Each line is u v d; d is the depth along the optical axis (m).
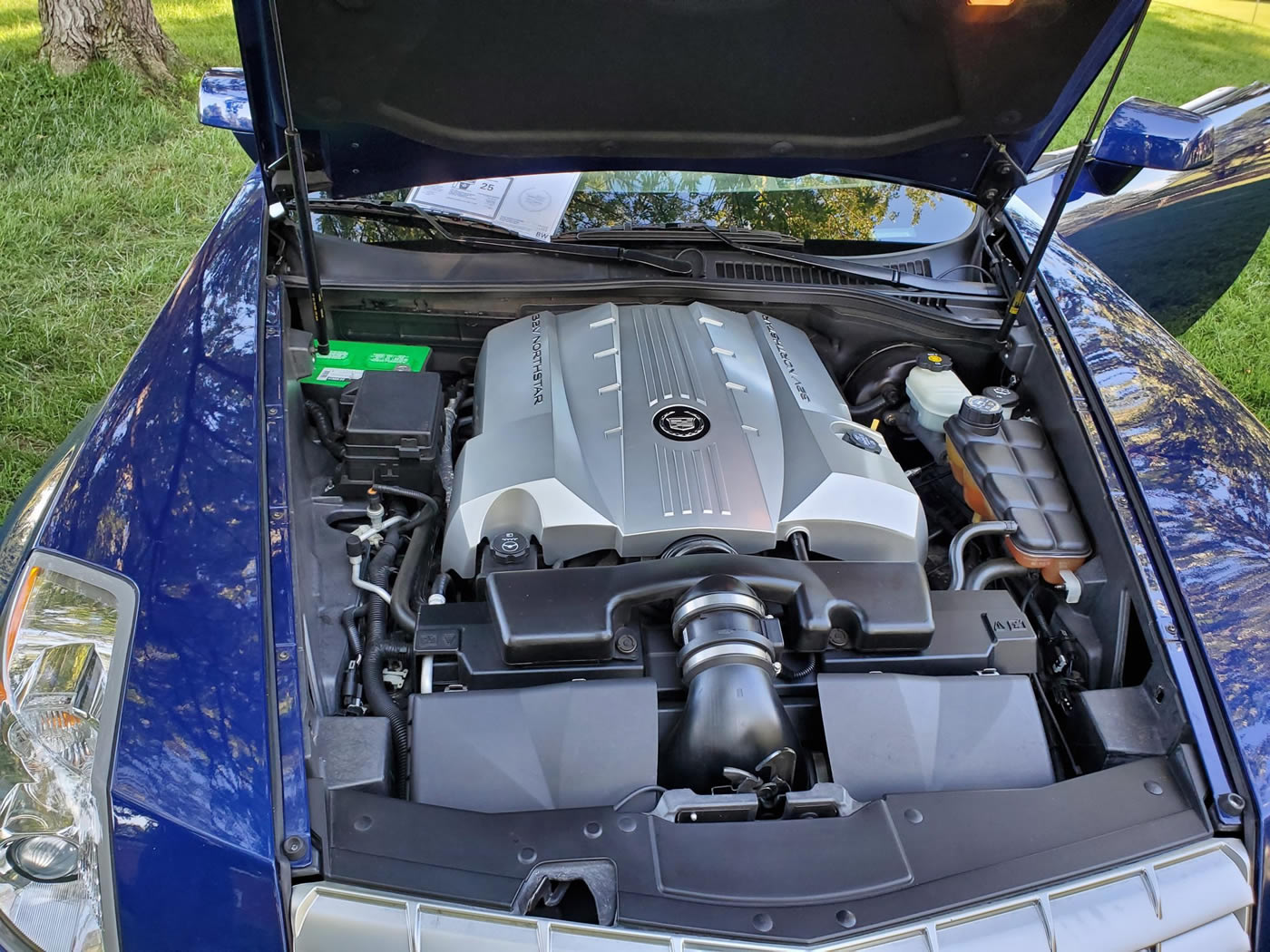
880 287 2.47
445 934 1.23
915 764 1.54
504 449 1.97
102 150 5.42
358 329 2.44
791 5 1.77
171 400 1.90
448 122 2.02
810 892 1.30
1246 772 1.45
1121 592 1.77
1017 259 2.56
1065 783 1.47
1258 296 4.80
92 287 4.14
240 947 1.27
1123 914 1.32
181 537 1.61
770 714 1.47
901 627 1.63
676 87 1.96
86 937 1.30
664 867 1.32
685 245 2.52
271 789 1.33
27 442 3.31
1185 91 7.39
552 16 1.77
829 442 2.01
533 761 1.48
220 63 7.00
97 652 1.50
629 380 2.10
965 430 2.12
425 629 1.68
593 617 1.58
